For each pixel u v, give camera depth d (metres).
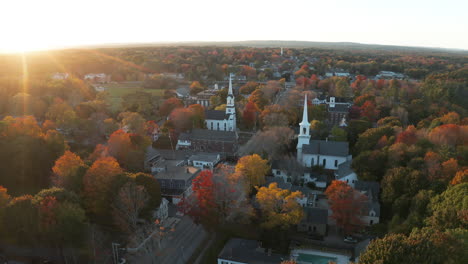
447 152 103.62
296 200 88.38
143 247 77.94
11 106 169.88
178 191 101.25
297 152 129.25
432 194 82.38
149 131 151.50
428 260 52.81
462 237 58.03
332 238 86.62
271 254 75.50
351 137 151.50
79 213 73.44
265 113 168.38
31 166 101.00
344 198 84.56
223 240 84.25
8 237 72.38
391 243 56.88
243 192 88.31
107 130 142.62
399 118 173.50
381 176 107.75
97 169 84.00
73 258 72.00
